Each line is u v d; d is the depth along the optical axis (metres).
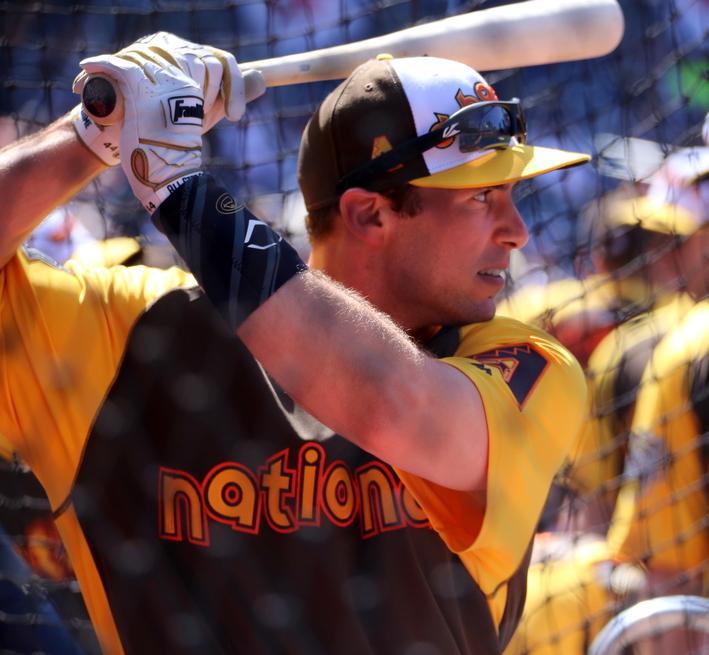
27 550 7.68
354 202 6.53
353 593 5.97
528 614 9.01
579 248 12.00
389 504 6.04
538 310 11.81
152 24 10.84
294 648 5.95
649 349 10.18
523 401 6.00
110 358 6.24
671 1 12.01
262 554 6.02
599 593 9.12
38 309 6.21
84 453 6.13
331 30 13.82
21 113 10.35
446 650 6.00
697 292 10.80
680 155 11.64
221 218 5.42
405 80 6.50
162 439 6.14
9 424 6.30
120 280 6.42
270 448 6.08
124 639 6.04
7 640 7.84
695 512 9.20
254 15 13.38
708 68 12.35
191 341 6.20
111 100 5.75
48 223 9.64
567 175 13.10
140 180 5.63
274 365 5.32
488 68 7.30
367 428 5.41
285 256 5.34
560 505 10.38
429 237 6.46
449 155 6.39
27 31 10.57
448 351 6.45
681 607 7.79
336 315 5.29
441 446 5.57
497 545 5.94
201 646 5.94
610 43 7.33
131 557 6.01
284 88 13.21
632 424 10.03
